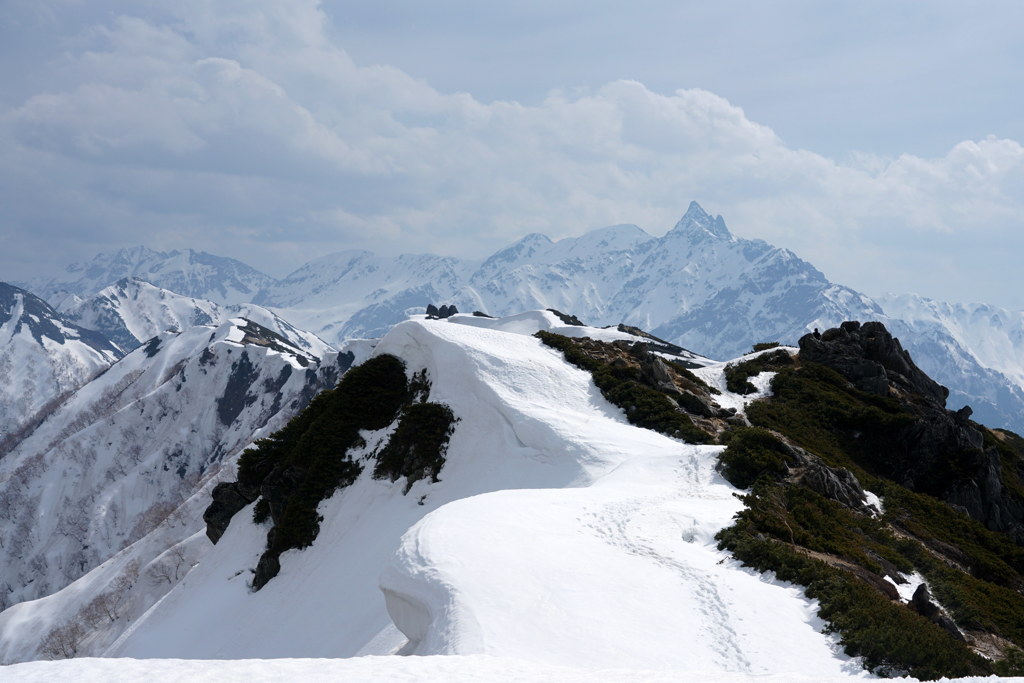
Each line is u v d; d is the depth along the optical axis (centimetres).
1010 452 8006
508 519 3494
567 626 2628
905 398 7825
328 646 4609
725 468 4666
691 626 2716
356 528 5953
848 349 8250
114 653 6112
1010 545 5197
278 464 6988
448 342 7019
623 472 4819
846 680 2089
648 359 6988
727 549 3431
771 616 2817
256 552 6456
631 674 2044
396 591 3022
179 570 8719
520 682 1922
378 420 6856
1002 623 3447
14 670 2025
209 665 2105
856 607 2841
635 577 3034
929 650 2616
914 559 3984
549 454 5644
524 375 6700
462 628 2566
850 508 4669
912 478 6303
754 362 8219
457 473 5962
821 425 6819
